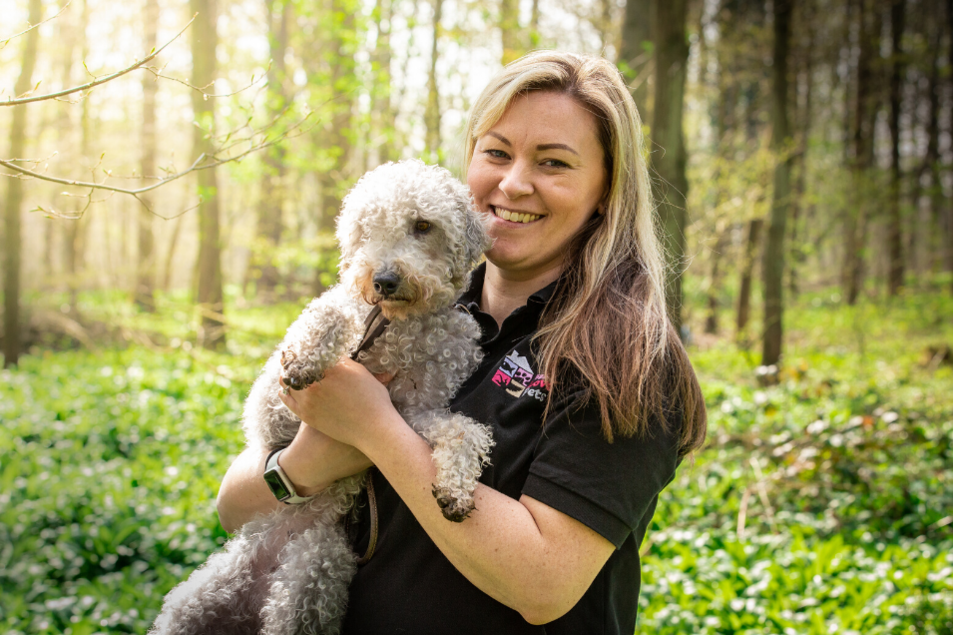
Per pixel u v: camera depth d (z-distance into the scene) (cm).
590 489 156
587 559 155
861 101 2175
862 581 471
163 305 1138
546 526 155
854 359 1433
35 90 185
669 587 467
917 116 2741
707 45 1739
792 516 596
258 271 1374
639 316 171
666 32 671
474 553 154
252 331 1004
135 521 599
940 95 2670
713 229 1212
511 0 963
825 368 1352
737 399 949
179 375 1112
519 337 197
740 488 645
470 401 188
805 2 1873
